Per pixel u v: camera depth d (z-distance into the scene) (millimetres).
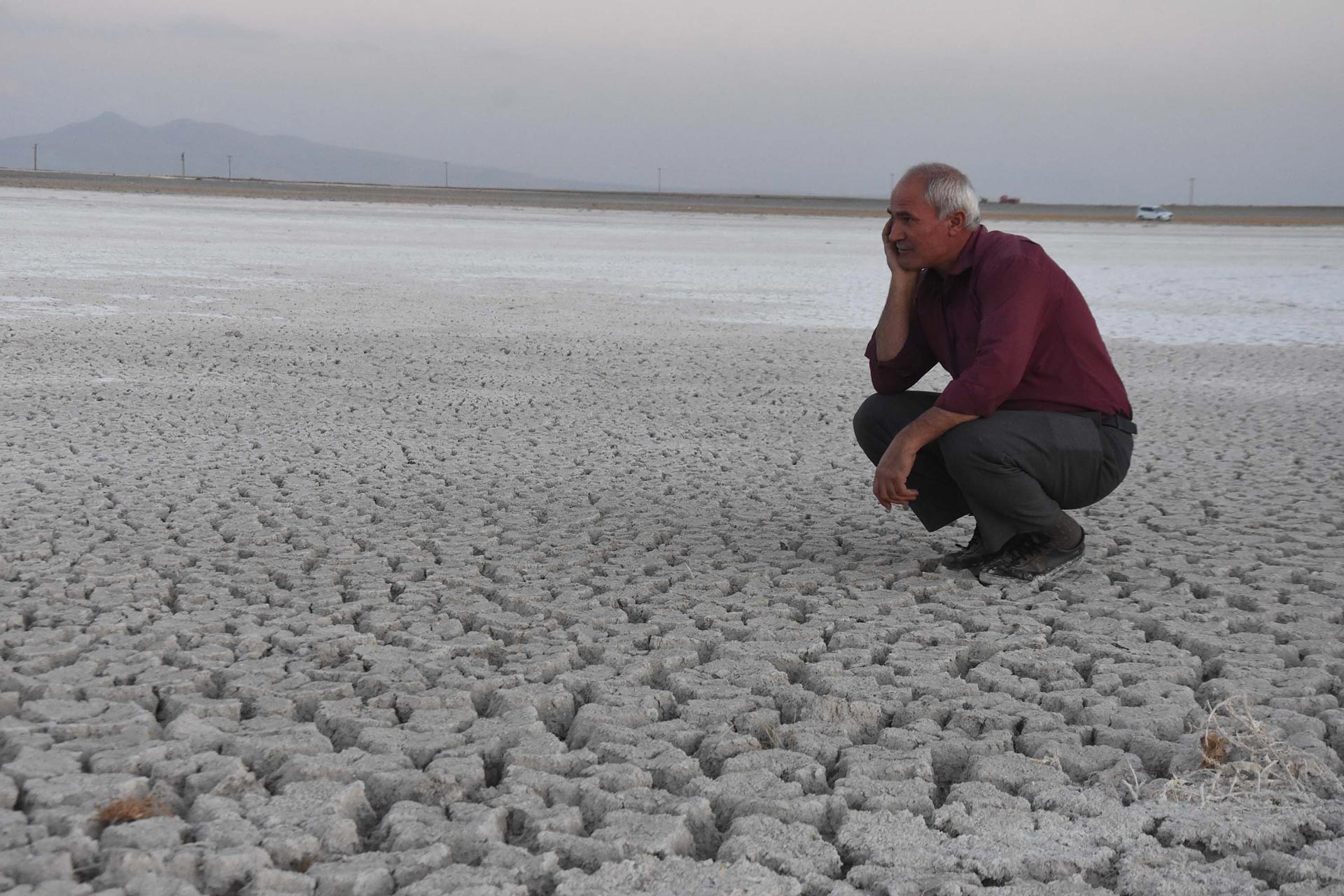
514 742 2799
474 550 4527
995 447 3807
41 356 9305
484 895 2096
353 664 3262
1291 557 4664
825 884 2193
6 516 4684
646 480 5926
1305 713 3084
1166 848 2365
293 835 2273
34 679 3018
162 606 3697
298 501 5168
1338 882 2238
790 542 4762
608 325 13672
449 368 9766
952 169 3773
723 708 3012
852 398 9031
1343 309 17969
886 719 3047
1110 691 3225
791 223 51875
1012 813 2484
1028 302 3705
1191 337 14234
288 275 18375
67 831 2260
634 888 2170
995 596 4055
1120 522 5215
